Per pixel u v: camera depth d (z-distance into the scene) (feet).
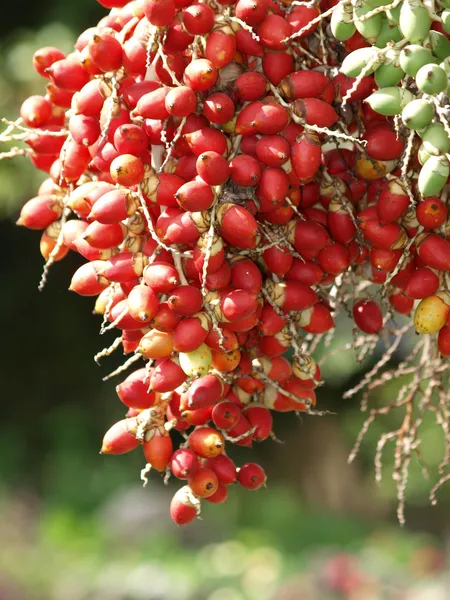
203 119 4.23
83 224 4.37
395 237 4.24
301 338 4.38
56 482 18.30
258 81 4.18
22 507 17.71
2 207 14.32
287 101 4.23
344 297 4.59
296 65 4.26
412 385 4.64
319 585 13.74
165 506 17.44
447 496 18.17
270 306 4.27
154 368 4.20
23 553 15.87
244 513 19.27
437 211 4.17
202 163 4.07
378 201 4.24
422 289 4.22
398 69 4.09
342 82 4.27
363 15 4.10
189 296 4.08
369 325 4.50
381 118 4.32
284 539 17.92
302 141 4.17
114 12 4.43
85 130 4.29
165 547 16.15
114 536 16.60
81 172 4.38
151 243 4.20
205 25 4.12
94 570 15.14
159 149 4.23
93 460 18.70
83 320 17.93
